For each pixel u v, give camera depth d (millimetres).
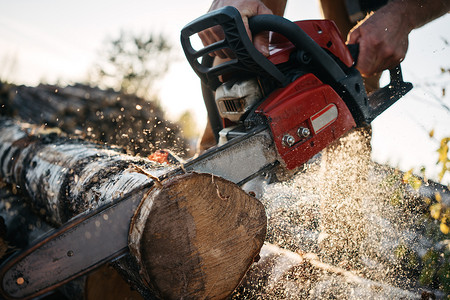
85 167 2002
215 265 1382
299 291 1655
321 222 2150
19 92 7586
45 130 3100
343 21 3018
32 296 1157
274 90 1802
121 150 2543
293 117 1740
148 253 1260
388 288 1699
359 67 2072
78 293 1924
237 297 1673
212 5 1985
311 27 1925
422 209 2346
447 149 1843
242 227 1425
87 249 1233
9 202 3088
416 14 2080
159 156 2066
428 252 1815
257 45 1773
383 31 2006
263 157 1689
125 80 11953
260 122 1716
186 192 1280
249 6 1810
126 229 1302
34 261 1155
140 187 1317
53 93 7859
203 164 1459
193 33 1765
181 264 1317
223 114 1965
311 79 1851
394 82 2195
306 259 1853
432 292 1693
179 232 1295
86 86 9234
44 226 2578
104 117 5398
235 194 1397
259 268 1766
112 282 1926
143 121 5543
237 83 1829
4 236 1988
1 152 3168
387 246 2055
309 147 1808
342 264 1892
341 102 1944
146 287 1441
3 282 1117
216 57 2105
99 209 1236
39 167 2500
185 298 1349
